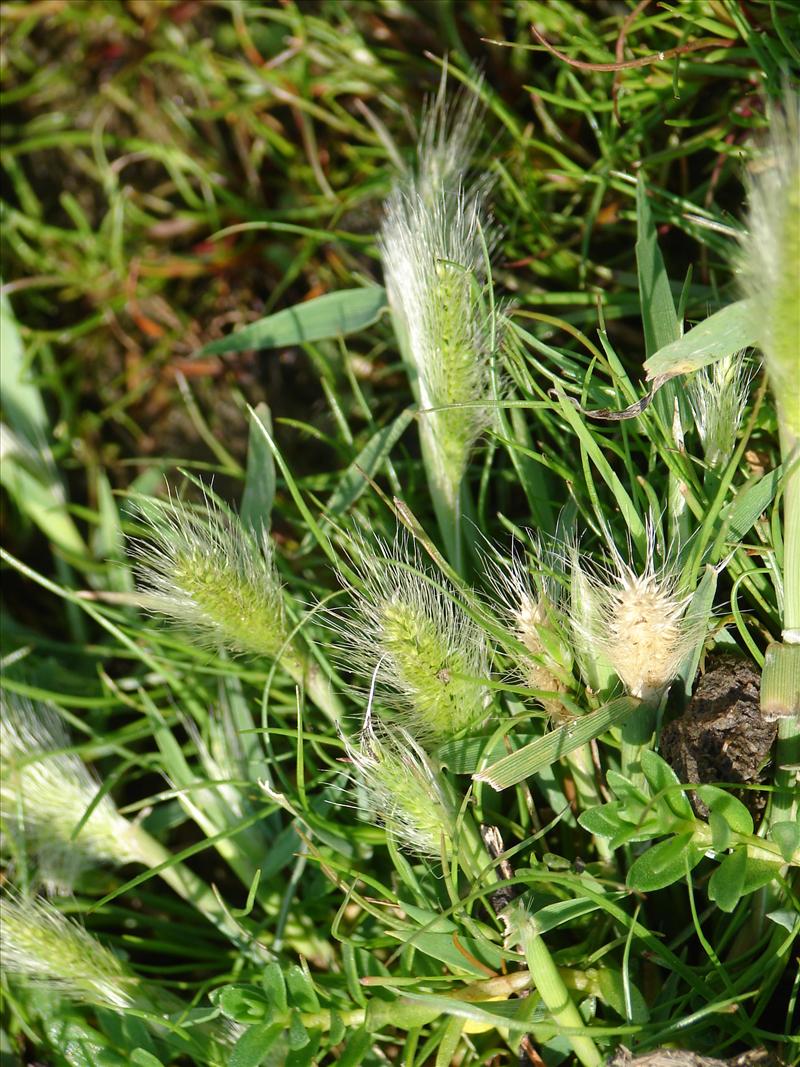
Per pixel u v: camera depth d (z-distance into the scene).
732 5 0.17
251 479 0.18
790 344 0.11
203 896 0.17
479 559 0.17
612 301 0.18
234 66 0.21
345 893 0.17
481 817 0.15
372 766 0.14
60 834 0.17
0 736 0.17
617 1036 0.14
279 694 0.18
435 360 0.15
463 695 0.14
